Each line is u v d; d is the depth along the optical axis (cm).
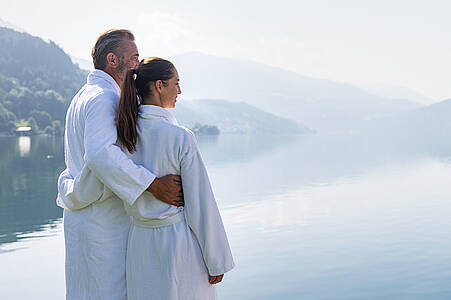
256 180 2495
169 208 185
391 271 827
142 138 188
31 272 768
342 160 4216
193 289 186
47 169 3216
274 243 1031
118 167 176
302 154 5253
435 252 959
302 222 1291
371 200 1759
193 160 184
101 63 204
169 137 184
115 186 179
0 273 766
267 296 694
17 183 2419
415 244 1033
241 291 715
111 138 183
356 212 1476
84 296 197
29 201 1795
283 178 2595
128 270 194
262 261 880
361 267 847
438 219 1339
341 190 2070
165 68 189
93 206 194
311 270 825
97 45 205
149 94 190
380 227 1227
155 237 186
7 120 11175
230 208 1562
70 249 200
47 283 707
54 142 8200
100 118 185
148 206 185
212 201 185
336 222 1296
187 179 184
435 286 745
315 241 1055
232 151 5812
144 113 188
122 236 198
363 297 695
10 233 1155
